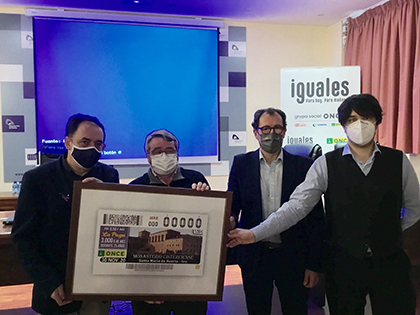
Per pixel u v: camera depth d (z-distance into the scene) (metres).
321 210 1.57
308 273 1.57
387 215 1.37
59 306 1.31
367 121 1.36
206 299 1.24
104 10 3.90
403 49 3.33
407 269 1.38
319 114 3.91
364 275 1.36
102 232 1.17
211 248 1.24
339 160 1.45
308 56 4.57
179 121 4.16
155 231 1.20
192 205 1.23
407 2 3.28
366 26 3.86
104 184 1.16
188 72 4.14
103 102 3.93
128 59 3.96
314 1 3.72
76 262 1.16
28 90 3.75
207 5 3.79
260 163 1.67
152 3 3.72
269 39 4.42
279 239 1.60
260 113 1.63
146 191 1.19
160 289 1.22
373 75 3.76
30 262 1.19
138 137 4.06
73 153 1.29
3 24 3.64
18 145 3.76
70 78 3.81
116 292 1.19
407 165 1.41
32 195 1.26
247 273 1.61
